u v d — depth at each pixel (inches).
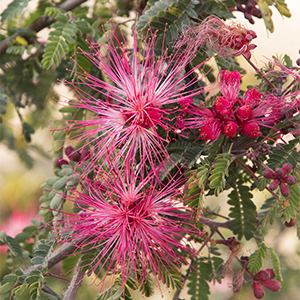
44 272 17.3
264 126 17.1
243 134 16.9
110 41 17.8
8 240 18.7
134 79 16.9
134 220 16.9
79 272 17.3
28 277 17.1
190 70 17.4
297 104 16.8
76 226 17.0
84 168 17.6
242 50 17.1
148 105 16.8
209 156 17.0
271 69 17.6
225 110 16.7
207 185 17.1
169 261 17.2
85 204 17.1
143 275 17.1
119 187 16.9
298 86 17.0
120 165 17.1
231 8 18.6
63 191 18.0
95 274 17.1
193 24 17.5
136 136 16.9
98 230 17.0
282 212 16.9
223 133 16.8
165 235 17.0
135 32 17.2
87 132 17.3
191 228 17.7
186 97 16.7
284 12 18.3
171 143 17.3
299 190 16.6
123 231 16.9
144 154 16.8
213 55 17.3
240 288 18.3
